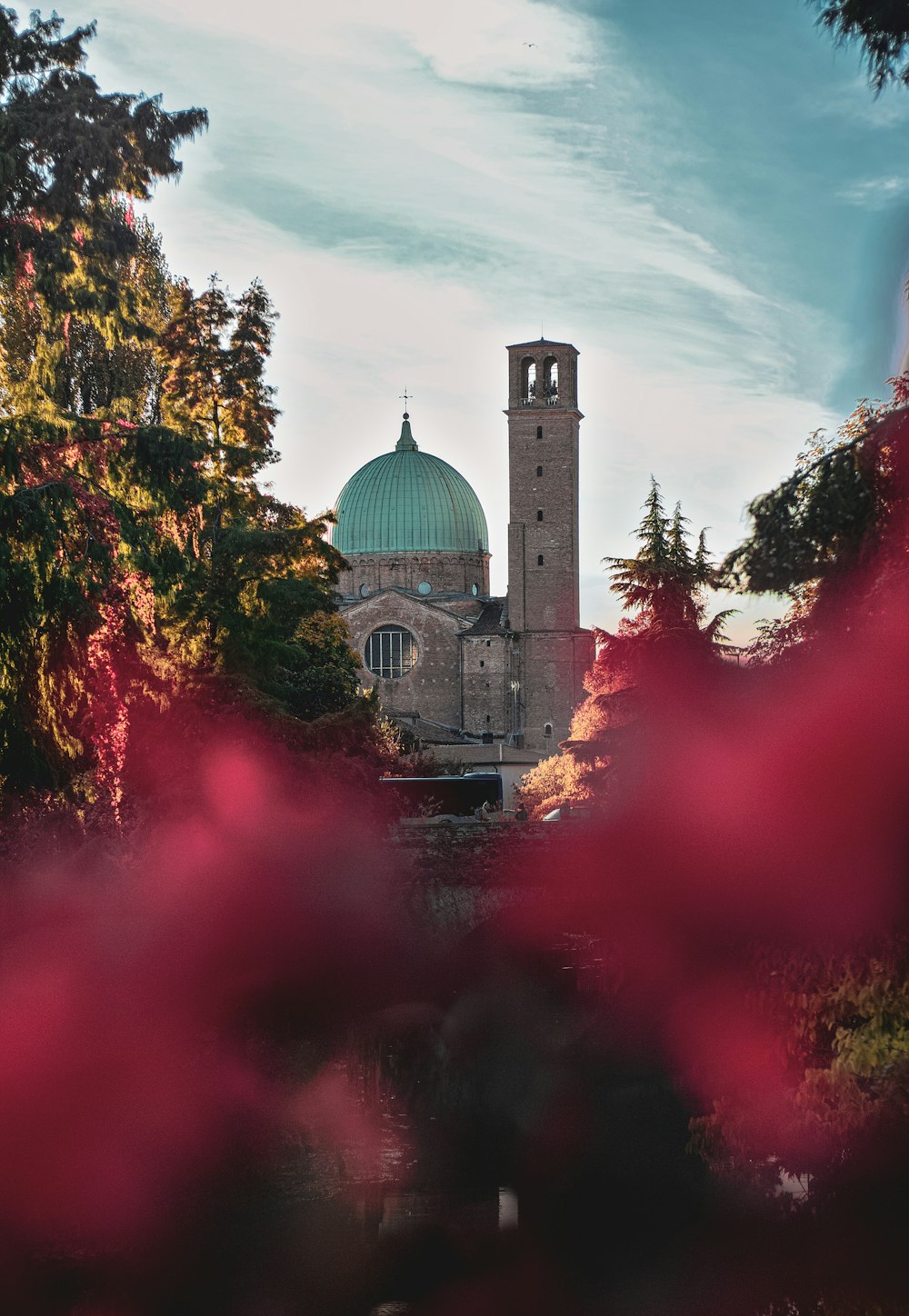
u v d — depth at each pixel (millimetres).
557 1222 27328
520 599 147500
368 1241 26703
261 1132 33344
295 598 48031
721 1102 22828
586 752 29016
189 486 38344
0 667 34750
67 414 37969
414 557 159125
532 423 148750
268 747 45031
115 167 40281
